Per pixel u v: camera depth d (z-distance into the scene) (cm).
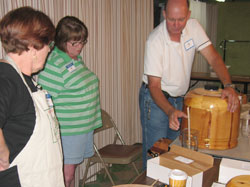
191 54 189
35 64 104
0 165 97
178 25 158
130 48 321
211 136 127
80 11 246
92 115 196
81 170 272
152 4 345
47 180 108
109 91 298
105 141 302
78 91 184
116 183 272
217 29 696
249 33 673
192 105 129
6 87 88
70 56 191
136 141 355
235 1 662
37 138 102
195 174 93
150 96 191
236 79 416
